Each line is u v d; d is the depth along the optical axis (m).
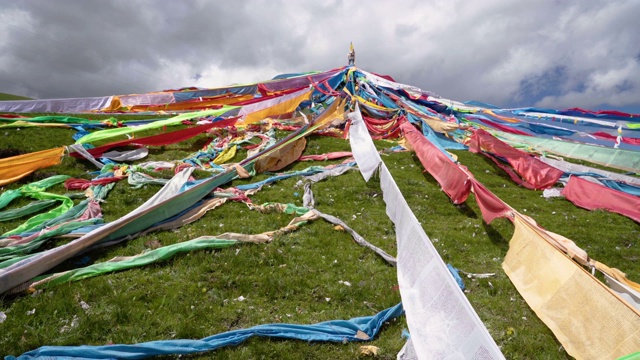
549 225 14.02
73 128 20.03
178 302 7.95
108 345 6.33
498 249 11.74
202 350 6.62
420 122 25.06
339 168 17.45
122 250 9.77
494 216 11.95
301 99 26.50
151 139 18.28
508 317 8.47
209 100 28.48
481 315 8.48
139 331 6.98
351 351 7.08
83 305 7.51
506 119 28.64
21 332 6.62
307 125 21.75
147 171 15.17
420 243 8.66
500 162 21.23
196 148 19.86
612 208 15.44
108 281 8.30
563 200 16.91
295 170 17.67
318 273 9.59
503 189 17.89
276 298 8.56
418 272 8.20
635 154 20.22
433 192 15.95
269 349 6.87
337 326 7.52
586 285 7.36
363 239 11.27
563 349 7.51
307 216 12.30
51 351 6.04
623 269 11.38
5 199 11.87
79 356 6.07
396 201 12.47
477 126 28.30
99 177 14.39
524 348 7.51
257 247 10.38
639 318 6.13
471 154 22.39
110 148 17.59
